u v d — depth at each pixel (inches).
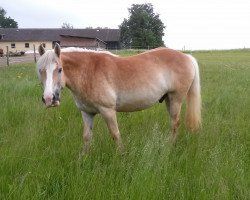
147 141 212.5
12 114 279.6
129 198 148.6
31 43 2960.1
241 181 165.5
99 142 225.9
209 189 156.9
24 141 215.2
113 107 217.6
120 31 3097.9
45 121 265.7
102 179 166.7
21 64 951.6
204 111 305.9
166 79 242.7
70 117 282.2
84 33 3061.0
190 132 244.8
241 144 216.4
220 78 569.6
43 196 153.5
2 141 222.1
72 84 210.5
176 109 253.6
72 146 218.7
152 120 277.0
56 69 190.1
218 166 179.6
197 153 199.6
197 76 257.8
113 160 188.5
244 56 1640.0
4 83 415.2
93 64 211.6
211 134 237.3
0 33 2987.2
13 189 153.5
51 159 191.3
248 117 288.4
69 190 155.3
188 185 163.3
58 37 2977.4
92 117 226.2
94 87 209.9
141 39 2994.6
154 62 237.6
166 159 184.1
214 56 1638.8
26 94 367.2
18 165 181.3
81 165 187.6
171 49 253.0
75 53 211.3
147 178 160.1
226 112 311.0
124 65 222.1
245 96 364.8
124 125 263.7
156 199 148.6
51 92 185.6
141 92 227.6
